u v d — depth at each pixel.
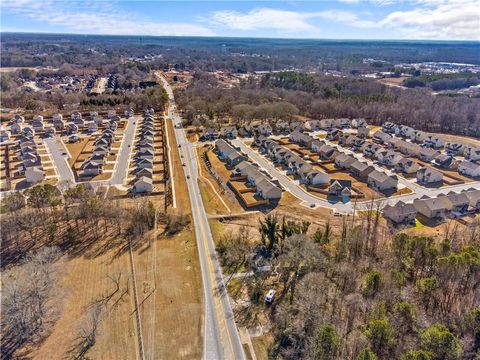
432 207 90.56
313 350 45.31
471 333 46.72
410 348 43.31
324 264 63.78
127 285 62.94
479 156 131.50
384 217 90.38
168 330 53.28
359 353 42.16
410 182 113.06
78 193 86.94
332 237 77.94
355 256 68.12
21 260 69.50
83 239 76.81
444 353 41.34
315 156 136.00
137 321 54.88
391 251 67.31
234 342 51.31
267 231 74.50
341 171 121.81
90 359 48.62
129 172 117.81
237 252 71.12
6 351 50.34
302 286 57.94
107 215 82.38
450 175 118.75
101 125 174.88
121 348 50.41
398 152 141.50
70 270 66.75
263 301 59.59
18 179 110.69
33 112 190.38
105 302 58.84
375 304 51.44
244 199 98.50
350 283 59.06
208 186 107.19
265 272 66.75
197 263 69.19
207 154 135.62
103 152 128.12
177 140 153.12
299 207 95.06
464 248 62.56
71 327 54.00
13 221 75.88
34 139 151.50
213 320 55.31
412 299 52.53
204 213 89.94
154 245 75.19
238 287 62.81
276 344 50.78
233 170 119.56
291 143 151.00
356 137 151.75
